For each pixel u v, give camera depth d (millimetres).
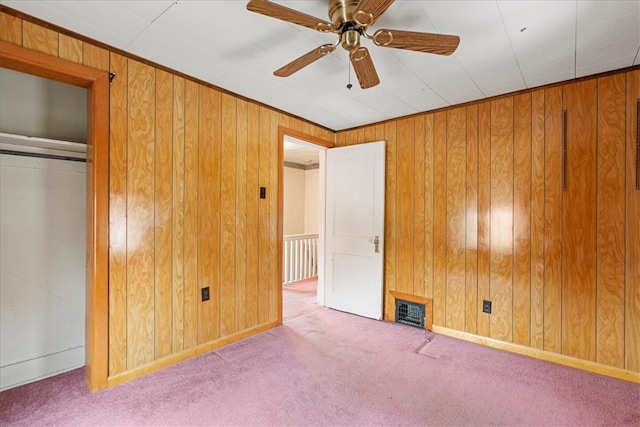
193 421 1800
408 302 3324
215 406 1933
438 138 3135
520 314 2689
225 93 2762
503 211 2771
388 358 2578
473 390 2125
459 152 3006
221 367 2402
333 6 1513
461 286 2988
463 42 1947
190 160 2531
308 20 1447
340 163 3781
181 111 2463
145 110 2260
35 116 2316
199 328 2607
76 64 1939
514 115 2721
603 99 2350
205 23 1812
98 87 2033
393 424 1786
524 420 1830
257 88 2711
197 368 2383
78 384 2162
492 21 1744
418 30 1837
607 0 1568
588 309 2408
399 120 3402
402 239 3367
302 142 3646
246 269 2961
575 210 2459
